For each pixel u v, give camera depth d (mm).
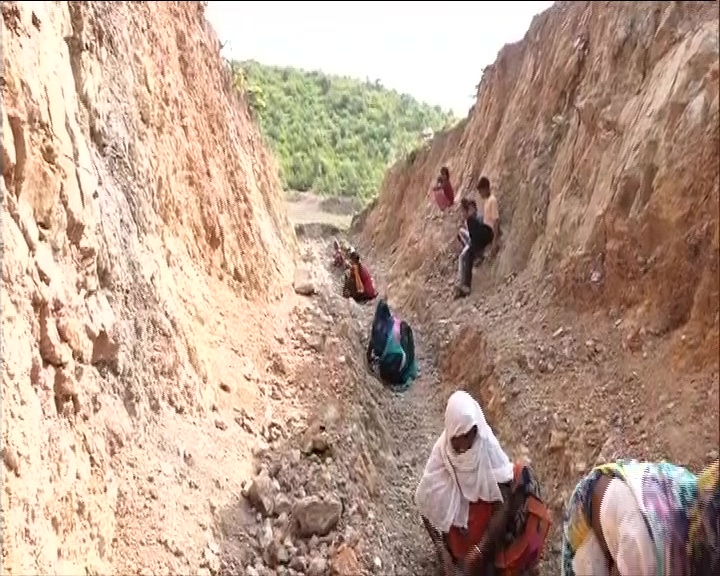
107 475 3703
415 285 10000
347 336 7504
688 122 6203
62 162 4051
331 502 4742
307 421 5715
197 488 4355
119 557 3539
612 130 7512
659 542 1434
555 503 5500
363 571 4590
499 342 7363
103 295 4297
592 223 7141
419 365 8117
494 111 11492
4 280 3213
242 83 11203
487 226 8930
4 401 2916
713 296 5617
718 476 1441
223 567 4062
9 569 2588
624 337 6320
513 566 4422
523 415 6375
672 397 5582
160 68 6688
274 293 7926
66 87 4473
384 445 6414
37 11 4262
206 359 5461
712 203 5809
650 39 7570
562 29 9727
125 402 4203
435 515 4625
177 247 5945
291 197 21266
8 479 2773
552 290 7492
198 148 7117
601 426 5785
